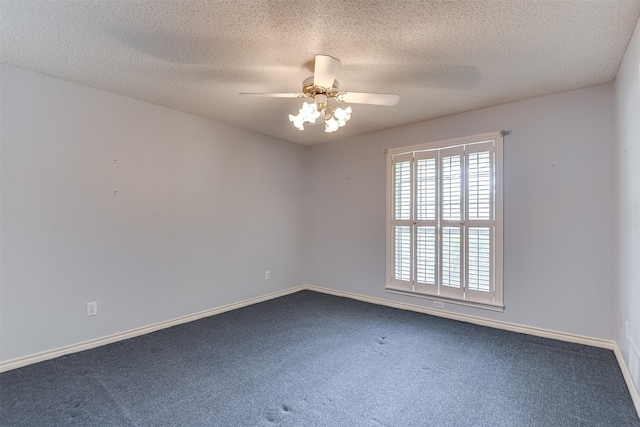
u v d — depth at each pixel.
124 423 1.75
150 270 3.15
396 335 3.03
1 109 2.33
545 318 2.96
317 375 2.27
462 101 3.11
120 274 2.94
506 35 1.99
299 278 4.90
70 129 2.65
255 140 4.25
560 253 2.89
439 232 3.59
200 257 3.59
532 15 1.79
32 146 2.46
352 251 4.45
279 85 2.76
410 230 3.84
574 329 2.82
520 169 3.09
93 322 2.76
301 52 2.20
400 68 2.43
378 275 4.16
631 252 2.08
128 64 2.37
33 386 2.12
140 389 2.09
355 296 4.41
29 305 2.43
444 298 3.57
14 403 1.93
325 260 4.78
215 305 3.73
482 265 3.29
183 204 3.43
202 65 2.39
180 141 3.41
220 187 3.81
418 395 2.02
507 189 3.16
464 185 3.42
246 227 4.11
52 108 2.56
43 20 1.83
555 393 2.03
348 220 4.50
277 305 4.10
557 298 2.90
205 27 1.91
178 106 3.26
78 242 2.68
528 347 2.73
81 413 1.83
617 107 2.52
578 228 2.81
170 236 3.32
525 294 3.06
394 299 4.00
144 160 3.12
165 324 3.26
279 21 1.86
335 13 1.78
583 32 1.94
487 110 3.28
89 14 1.78
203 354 2.62
